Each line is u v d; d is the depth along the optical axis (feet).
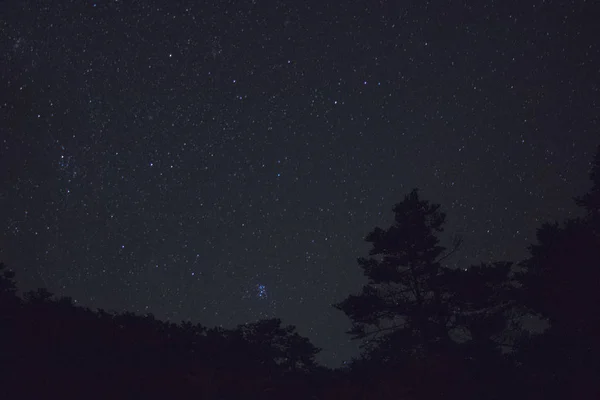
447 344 49.62
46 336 34.01
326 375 40.75
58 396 25.84
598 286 45.98
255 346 43.83
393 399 34.30
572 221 49.42
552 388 41.55
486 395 39.37
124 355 33.30
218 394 32.37
